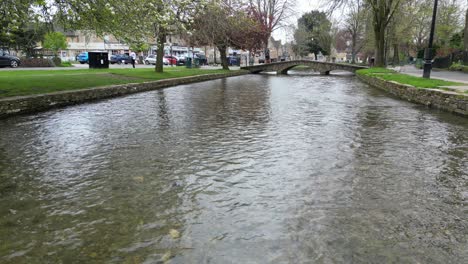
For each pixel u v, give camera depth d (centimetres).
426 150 796
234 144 846
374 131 995
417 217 472
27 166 686
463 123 1112
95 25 1487
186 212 485
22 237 421
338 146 827
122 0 1298
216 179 610
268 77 4006
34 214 481
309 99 1775
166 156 748
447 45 4619
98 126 1069
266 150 791
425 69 2078
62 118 1204
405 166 682
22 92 1434
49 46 5203
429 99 1474
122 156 750
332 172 645
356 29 6456
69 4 1387
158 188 571
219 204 510
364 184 588
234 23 3466
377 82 2425
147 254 385
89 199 529
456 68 3123
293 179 609
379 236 423
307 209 494
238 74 4353
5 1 1180
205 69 4169
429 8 4722
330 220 462
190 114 1294
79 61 4969
